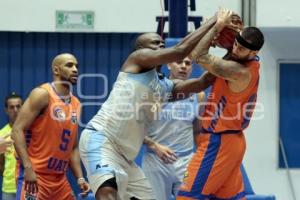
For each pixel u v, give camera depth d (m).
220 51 14.57
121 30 15.98
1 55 16.39
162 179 11.18
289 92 16.02
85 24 15.99
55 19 15.97
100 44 16.34
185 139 11.25
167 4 14.27
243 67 8.77
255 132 15.99
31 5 15.95
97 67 16.42
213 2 15.87
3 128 14.97
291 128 16.06
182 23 13.27
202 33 8.80
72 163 11.63
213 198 9.49
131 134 9.28
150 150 11.20
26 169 10.64
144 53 9.05
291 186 16.03
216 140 9.12
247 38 8.66
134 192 9.57
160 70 11.27
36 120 10.94
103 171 8.99
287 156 16.09
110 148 9.23
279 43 15.88
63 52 16.36
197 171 9.23
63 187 11.27
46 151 10.97
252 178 16.03
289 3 15.79
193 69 11.82
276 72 15.95
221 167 9.13
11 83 16.42
